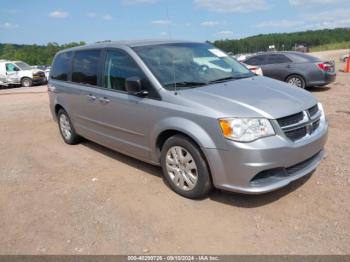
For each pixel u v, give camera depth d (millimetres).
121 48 4867
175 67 4547
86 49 5801
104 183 4711
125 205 4078
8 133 8047
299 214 3648
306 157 3783
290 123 3680
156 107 4168
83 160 5703
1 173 5398
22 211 4125
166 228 3568
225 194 4141
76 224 3752
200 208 3891
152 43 4961
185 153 4012
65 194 4469
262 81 4668
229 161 3562
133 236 3469
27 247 3414
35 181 4973
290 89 4348
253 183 3576
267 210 3760
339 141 5742
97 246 3348
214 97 3893
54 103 6762
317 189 4121
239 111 3576
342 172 4516
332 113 7902
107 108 5059
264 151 3439
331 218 3541
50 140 7152
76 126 6219
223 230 3469
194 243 3305
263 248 3164
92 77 5461
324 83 11742
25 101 13617
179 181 4160
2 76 22719
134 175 4906
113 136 5160
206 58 5059
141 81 4402
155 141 4305
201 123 3703
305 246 3148
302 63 11828
